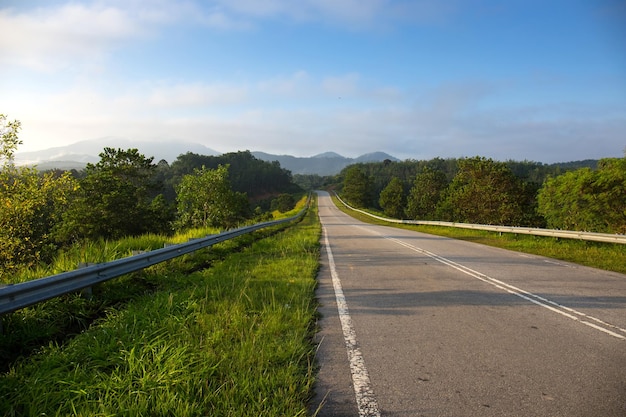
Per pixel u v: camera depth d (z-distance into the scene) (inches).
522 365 158.1
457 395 133.3
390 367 157.3
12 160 529.7
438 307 248.1
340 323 215.8
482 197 1469.0
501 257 489.7
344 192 4817.9
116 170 1430.9
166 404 119.6
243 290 254.2
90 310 222.5
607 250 508.1
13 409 121.1
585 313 233.9
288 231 940.6
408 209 2972.4
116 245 397.4
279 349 166.1
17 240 495.5
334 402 129.4
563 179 1188.5
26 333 180.4
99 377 139.8
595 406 125.6
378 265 426.3
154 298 243.3
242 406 120.9
